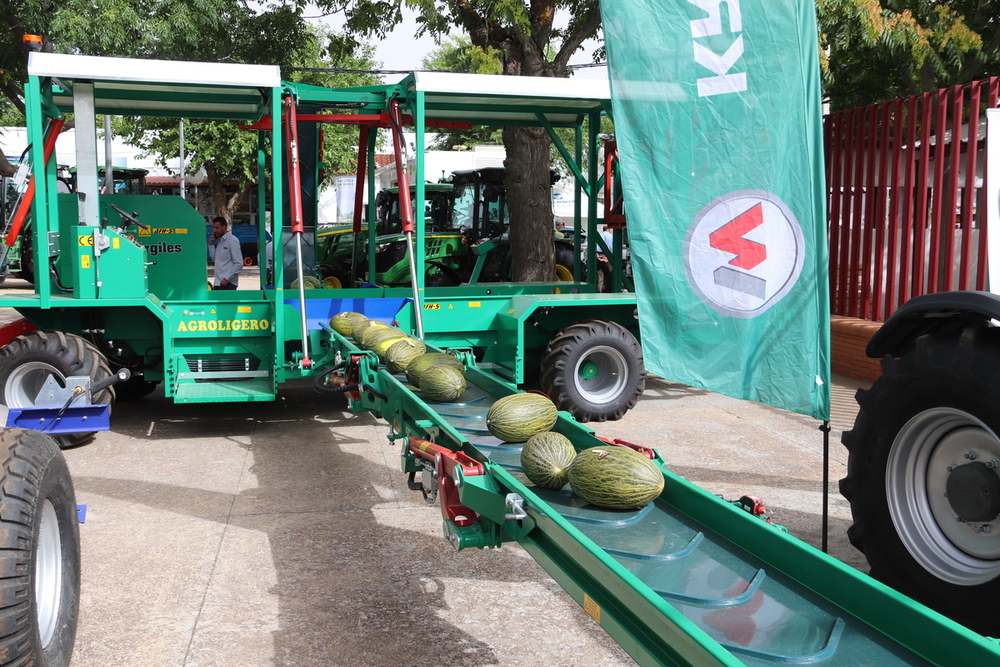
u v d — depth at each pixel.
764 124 3.57
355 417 7.76
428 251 14.16
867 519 3.57
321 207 29.67
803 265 3.57
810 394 3.59
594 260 9.69
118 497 5.33
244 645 3.45
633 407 7.77
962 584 3.14
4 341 6.91
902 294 8.68
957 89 7.69
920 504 3.41
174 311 7.11
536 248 11.31
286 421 7.57
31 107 6.50
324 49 16.14
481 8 11.98
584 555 2.20
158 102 8.28
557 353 7.44
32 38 6.60
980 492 3.09
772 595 2.16
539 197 11.30
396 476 5.84
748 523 2.40
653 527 2.62
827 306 3.54
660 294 3.68
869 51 15.68
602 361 7.66
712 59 3.58
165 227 8.01
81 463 6.11
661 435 6.98
